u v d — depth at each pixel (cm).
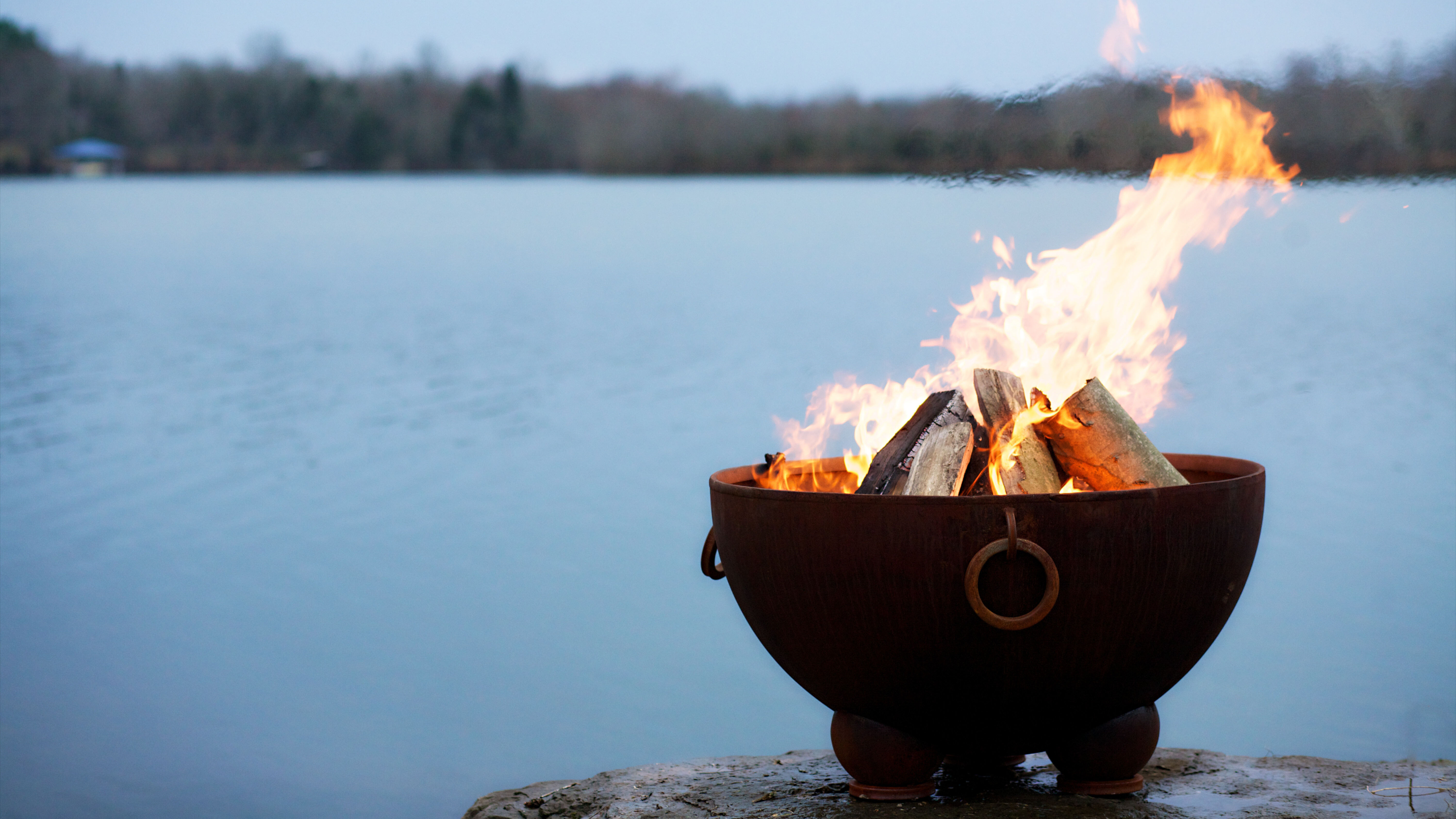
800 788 278
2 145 6431
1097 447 256
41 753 374
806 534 236
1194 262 2192
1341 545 565
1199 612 237
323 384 1223
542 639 486
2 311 1912
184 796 347
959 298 1858
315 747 377
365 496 737
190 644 479
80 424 1001
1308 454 761
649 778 299
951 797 259
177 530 660
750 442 897
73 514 696
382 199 5719
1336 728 369
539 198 5469
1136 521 225
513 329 1655
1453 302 1577
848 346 1411
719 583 564
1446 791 258
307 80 6359
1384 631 454
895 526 227
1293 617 473
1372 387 1003
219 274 2656
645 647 481
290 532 654
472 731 396
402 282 2436
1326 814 243
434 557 604
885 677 241
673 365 1307
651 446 884
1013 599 225
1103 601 227
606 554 611
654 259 2884
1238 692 401
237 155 6412
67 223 4369
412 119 6294
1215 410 923
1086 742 255
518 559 598
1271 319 1460
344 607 530
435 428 972
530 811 288
